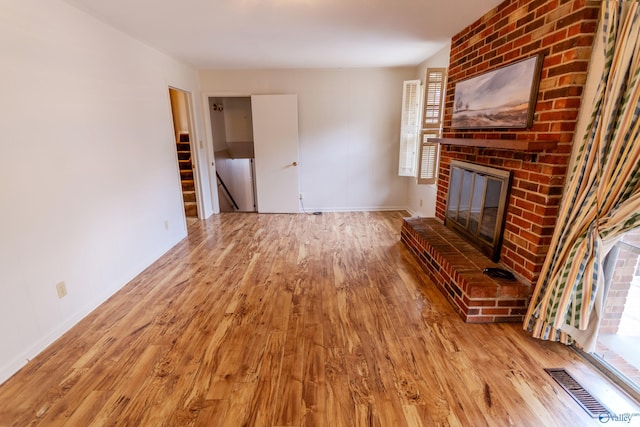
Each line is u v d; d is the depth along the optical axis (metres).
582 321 1.79
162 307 2.51
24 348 1.91
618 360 1.87
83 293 2.40
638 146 1.51
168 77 3.91
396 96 5.14
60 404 1.61
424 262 3.10
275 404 1.61
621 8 1.54
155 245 3.51
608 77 1.60
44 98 2.07
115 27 2.82
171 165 3.92
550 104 1.93
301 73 5.04
